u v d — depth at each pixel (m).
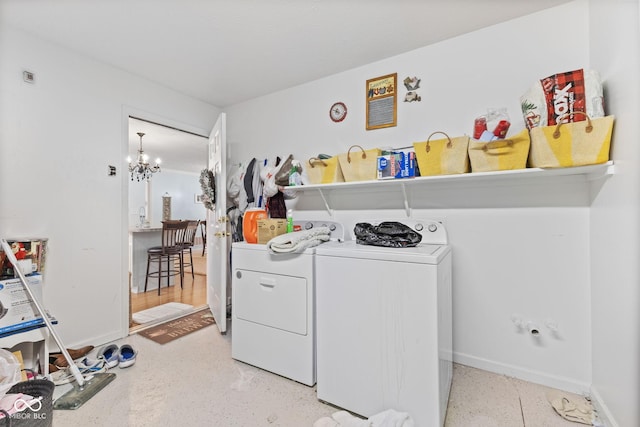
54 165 1.98
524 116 1.48
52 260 1.97
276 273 1.77
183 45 2.03
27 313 1.62
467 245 1.87
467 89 1.87
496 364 1.79
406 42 1.98
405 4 1.62
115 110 2.31
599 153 1.25
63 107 2.03
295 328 1.70
